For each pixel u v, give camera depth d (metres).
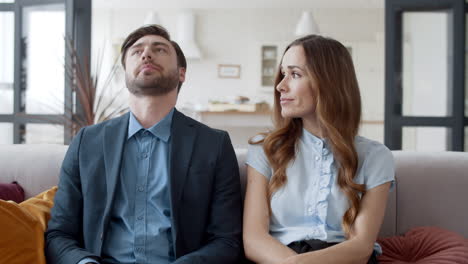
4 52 3.59
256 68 8.10
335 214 1.29
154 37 1.39
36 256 1.17
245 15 8.12
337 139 1.30
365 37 8.09
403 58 3.34
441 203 1.52
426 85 3.36
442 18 3.33
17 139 3.54
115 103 6.59
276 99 1.47
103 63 7.72
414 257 1.39
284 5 7.83
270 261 1.19
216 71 8.14
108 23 8.08
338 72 1.34
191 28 7.89
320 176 1.33
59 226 1.28
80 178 1.34
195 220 1.31
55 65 3.45
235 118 5.80
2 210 1.14
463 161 1.56
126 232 1.29
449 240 1.36
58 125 3.47
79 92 3.29
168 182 1.30
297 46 1.36
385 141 3.38
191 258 1.19
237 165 1.43
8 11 3.54
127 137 1.38
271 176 1.40
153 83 1.33
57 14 3.42
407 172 1.55
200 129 1.43
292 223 1.33
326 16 8.12
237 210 1.37
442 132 3.36
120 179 1.32
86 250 1.24
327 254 1.13
